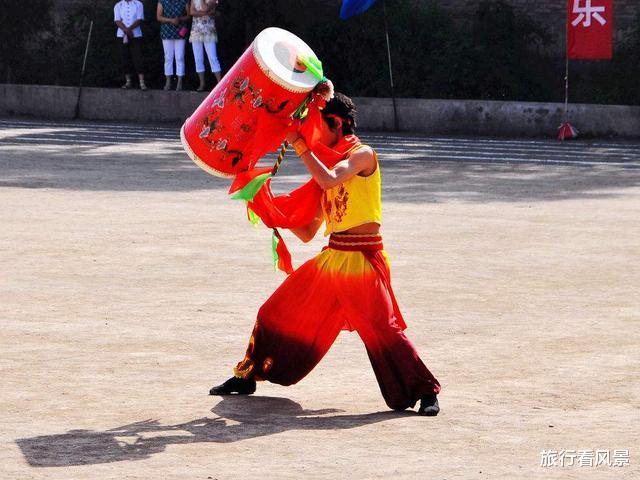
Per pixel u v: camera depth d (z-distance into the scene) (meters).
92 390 8.93
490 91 37.31
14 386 9.00
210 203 19.84
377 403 8.77
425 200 20.75
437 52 37.81
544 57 38.41
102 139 31.86
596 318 11.65
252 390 8.99
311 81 8.29
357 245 8.59
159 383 9.19
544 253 15.43
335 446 7.61
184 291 12.73
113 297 12.38
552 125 34.31
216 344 10.44
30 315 11.48
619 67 37.06
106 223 17.45
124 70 38.47
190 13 36.53
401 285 13.22
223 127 8.38
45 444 7.58
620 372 9.55
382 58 38.16
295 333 8.82
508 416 8.32
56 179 23.03
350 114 8.55
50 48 42.19
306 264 8.82
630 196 21.53
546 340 10.70
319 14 39.75
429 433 7.92
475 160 27.89
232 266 14.21
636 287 13.28
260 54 8.19
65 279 13.31
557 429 7.98
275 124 8.37
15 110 39.59
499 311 11.95
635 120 33.66
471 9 39.50
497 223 18.05
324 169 8.39
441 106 35.41
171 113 37.50
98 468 7.09
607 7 32.28
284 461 7.27
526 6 38.75
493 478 6.93
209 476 6.94
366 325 8.52
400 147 31.00
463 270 14.18
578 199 21.05
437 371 9.61
